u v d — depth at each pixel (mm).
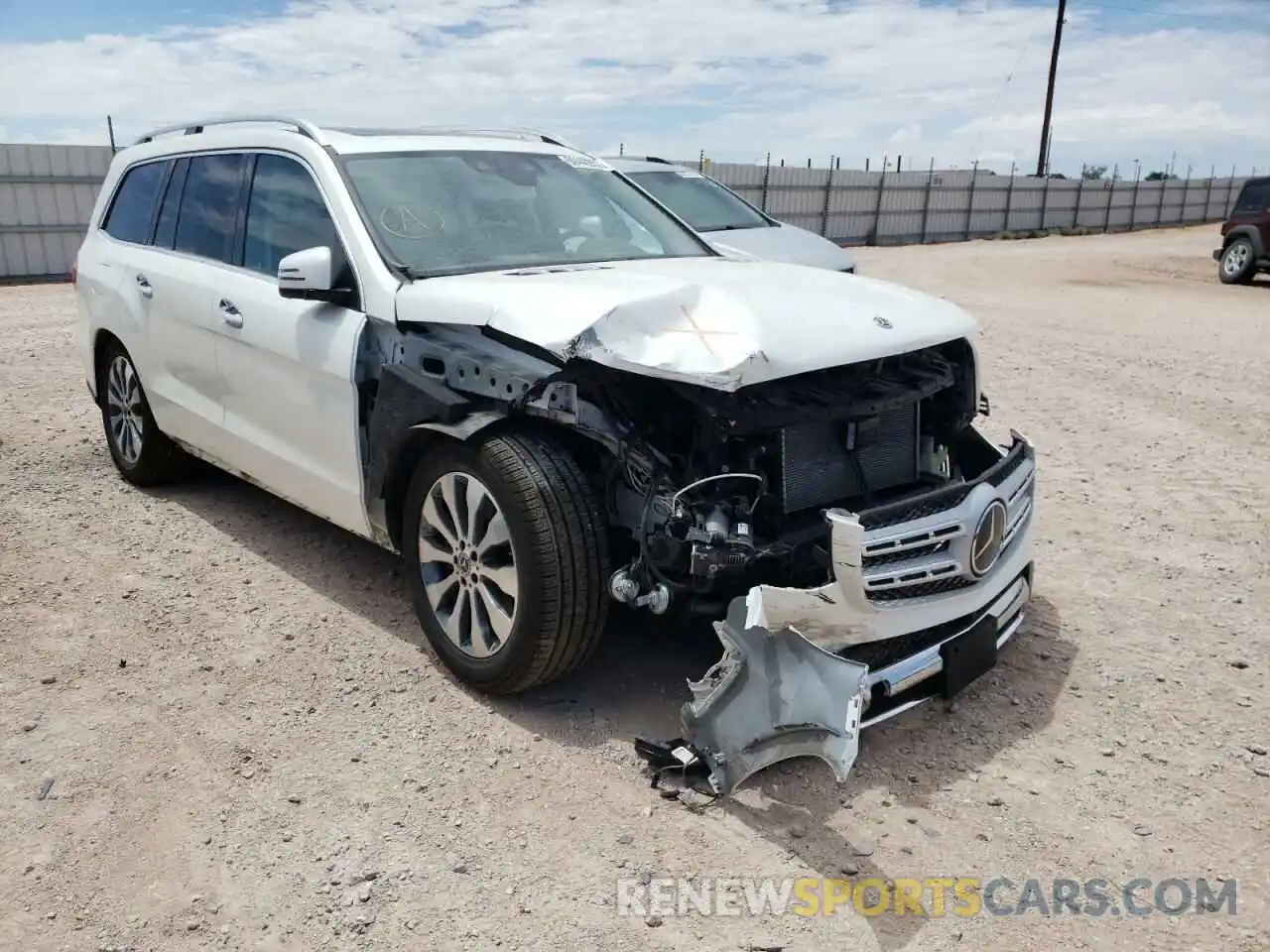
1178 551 5352
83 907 2734
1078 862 2990
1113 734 3660
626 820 3129
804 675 3023
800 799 3254
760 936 2678
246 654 4105
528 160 4988
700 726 3168
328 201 4305
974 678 3562
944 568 3387
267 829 3057
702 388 3287
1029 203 44875
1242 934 2711
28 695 3771
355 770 3350
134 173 5945
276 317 4402
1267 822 3174
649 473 3406
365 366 3977
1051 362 10484
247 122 5188
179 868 2893
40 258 20703
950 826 3139
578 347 3244
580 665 3607
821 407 3455
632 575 3348
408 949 2611
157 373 5441
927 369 3941
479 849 2986
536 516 3359
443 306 3707
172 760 3393
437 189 4473
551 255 4426
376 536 4180
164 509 5723
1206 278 21922
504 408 3494
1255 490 6352
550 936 2662
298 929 2674
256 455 4758
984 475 3615
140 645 4164
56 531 5355
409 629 4336
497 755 3441
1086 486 6418
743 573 3334
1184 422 8016
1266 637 4410
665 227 5129
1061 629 4473
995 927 2725
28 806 3143
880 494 3797
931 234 40500
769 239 9414
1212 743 3607
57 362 9727
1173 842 3080
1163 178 53094
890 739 3607
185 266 5145
